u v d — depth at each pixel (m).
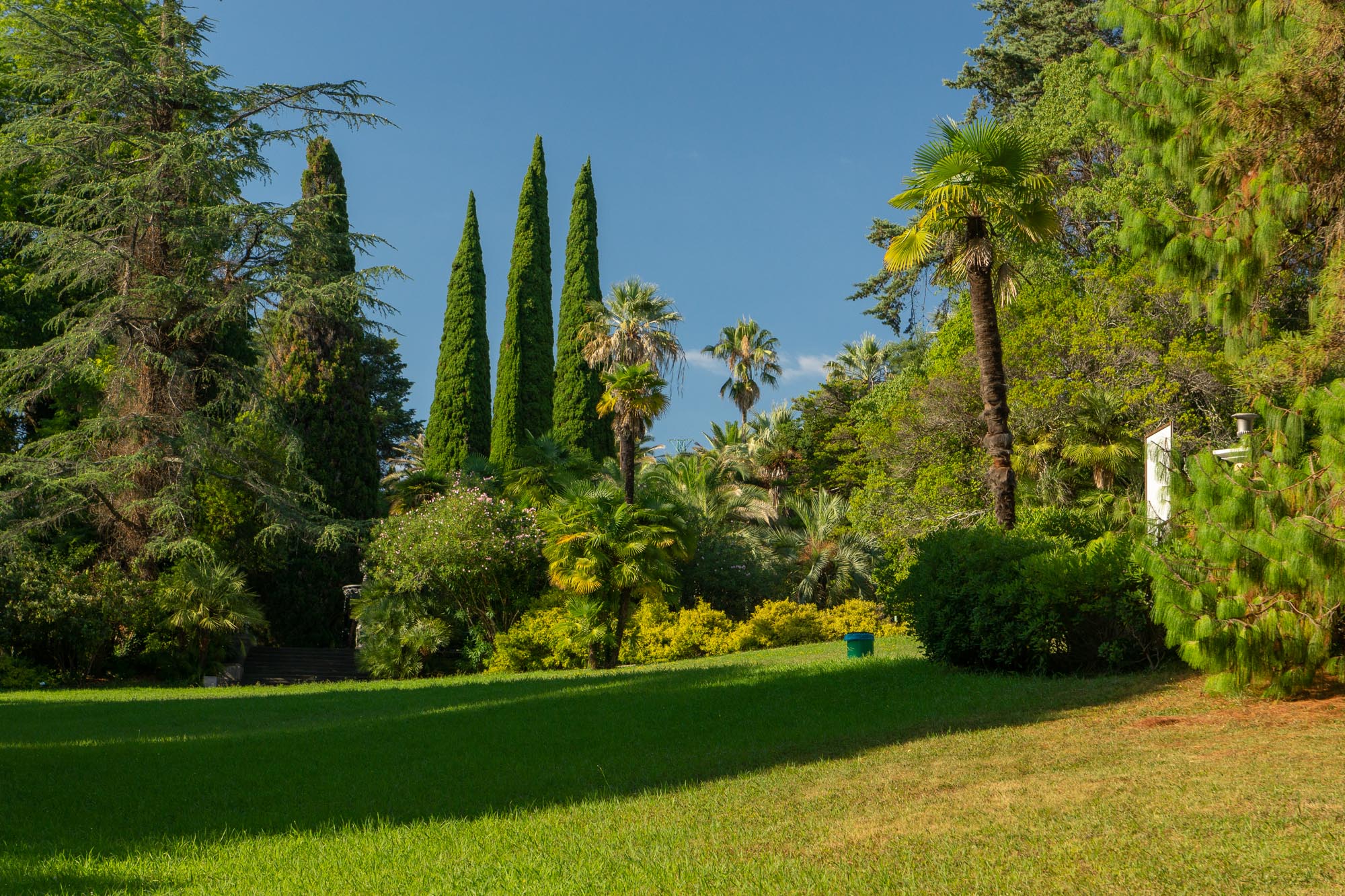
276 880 5.14
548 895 4.70
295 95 27.02
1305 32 9.01
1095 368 24.27
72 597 21.66
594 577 20.12
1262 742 6.71
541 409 43.78
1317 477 7.68
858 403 39.91
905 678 11.87
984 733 8.02
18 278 28.03
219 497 28.70
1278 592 7.83
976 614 11.97
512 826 6.11
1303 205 9.01
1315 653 7.75
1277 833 4.75
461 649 26.05
